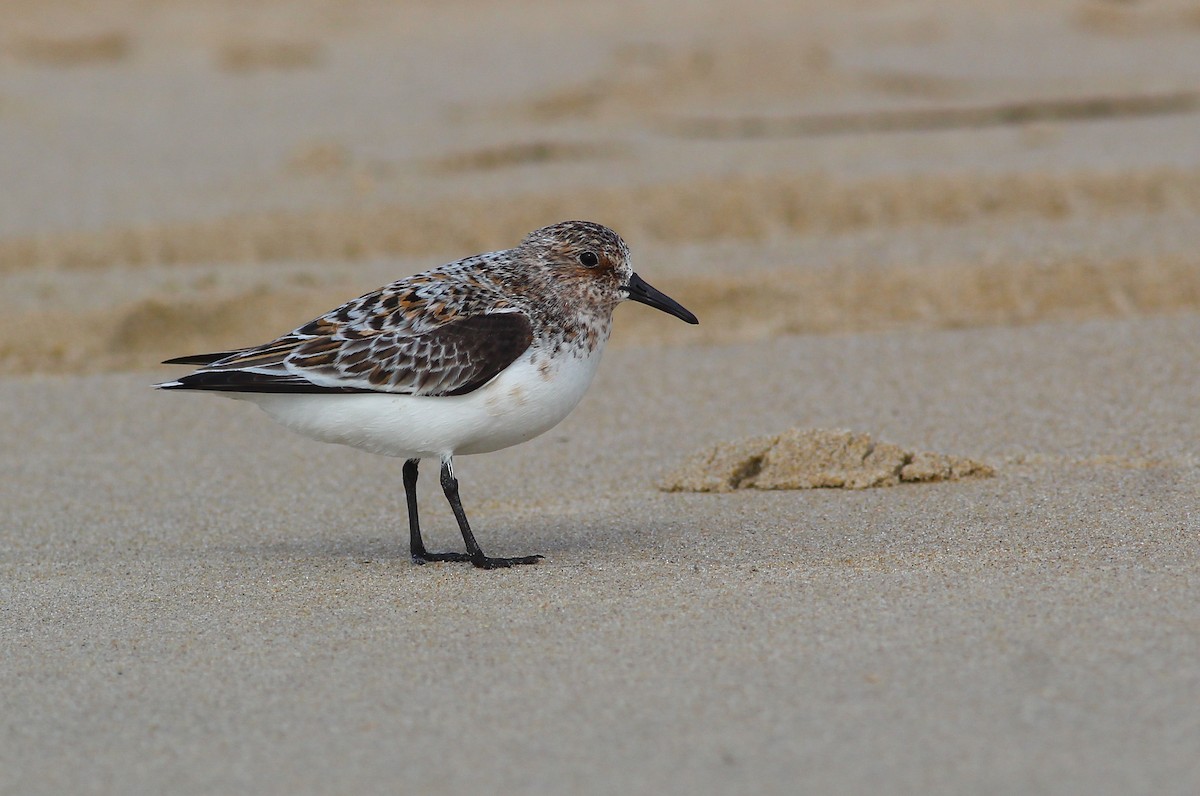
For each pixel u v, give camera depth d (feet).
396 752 23.09
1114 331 54.54
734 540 35.01
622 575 31.91
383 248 72.79
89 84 117.60
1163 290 60.75
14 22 140.87
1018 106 98.58
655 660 26.20
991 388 49.01
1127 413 45.09
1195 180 74.43
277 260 71.72
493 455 45.11
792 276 63.52
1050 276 62.08
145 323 61.87
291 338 33.14
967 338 55.31
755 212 74.95
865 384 50.52
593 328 34.14
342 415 32.71
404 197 76.95
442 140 91.76
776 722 23.34
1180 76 108.17
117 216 74.79
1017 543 33.17
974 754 21.91
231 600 31.55
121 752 23.61
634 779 21.79
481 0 154.40
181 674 26.86
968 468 39.78
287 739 23.79
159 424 50.03
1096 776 21.16
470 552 33.65
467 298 33.30
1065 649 25.49
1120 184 74.69
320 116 102.58
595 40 132.98
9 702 25.77
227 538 38.01
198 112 106.01
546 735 23.38
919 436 44.47
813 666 25.41
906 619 27.45
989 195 74.79
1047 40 126.93
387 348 32.37
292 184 81.30
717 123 96.43
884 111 97.86
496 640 27.78
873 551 33.09
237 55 126.62
